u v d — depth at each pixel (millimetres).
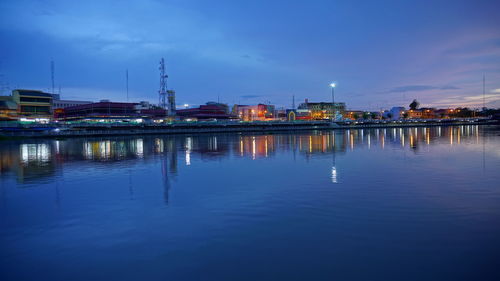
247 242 7297
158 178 16078
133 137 64812
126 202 11297
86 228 8633
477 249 6617
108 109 88312
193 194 12258
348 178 14836
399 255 6406
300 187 13031
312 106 154125
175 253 6824
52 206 10992
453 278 5465
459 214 9008
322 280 5500
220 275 5793
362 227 8078
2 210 10570
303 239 7379
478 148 29031
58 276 6000
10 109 77688
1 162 24094
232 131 86750
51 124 73000
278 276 5684
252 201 10977
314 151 28562
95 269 6219
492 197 10852
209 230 8172
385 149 29422
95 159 25297
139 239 7699
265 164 20562
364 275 5637
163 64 103812
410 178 14602
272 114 135875
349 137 52656
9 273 6164
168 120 94500
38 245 7527
